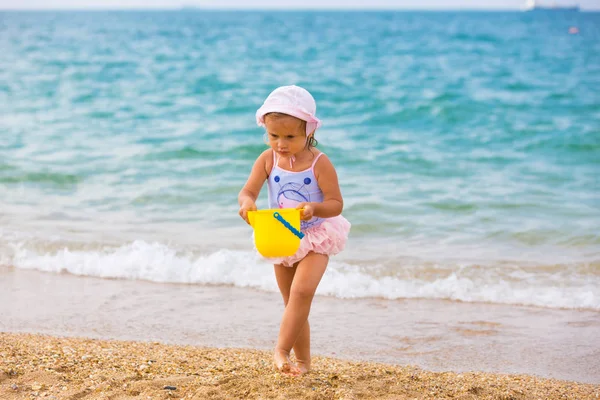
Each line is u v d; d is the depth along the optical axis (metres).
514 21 104.19
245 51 31.06
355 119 14.86
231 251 6.56
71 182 9.58
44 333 4.64
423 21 99.50
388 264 6.36
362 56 29.25
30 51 30.75
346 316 5.19
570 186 9.46
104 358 3.88
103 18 114.50
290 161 3.34
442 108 15.81
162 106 16.22
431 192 9.06
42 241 6.85
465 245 7.01
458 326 4.99
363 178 9.85
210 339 4.62
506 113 15.48
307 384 3.25
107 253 6.57
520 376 4.00
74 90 18.77
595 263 6.40
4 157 10.94
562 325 5.02
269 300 5.52
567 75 22.78
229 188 9.23
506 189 9.27
